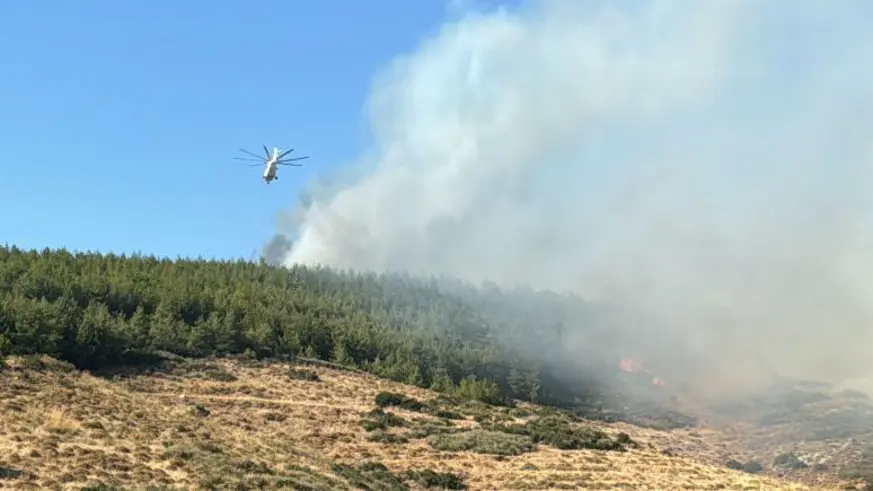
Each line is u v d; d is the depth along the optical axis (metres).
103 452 49.31
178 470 49.16
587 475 71.62
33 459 44.97
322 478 55.88
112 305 117.62
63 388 67.56
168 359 104.25
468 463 75.00
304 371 111.25
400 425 89.06
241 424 81.75
